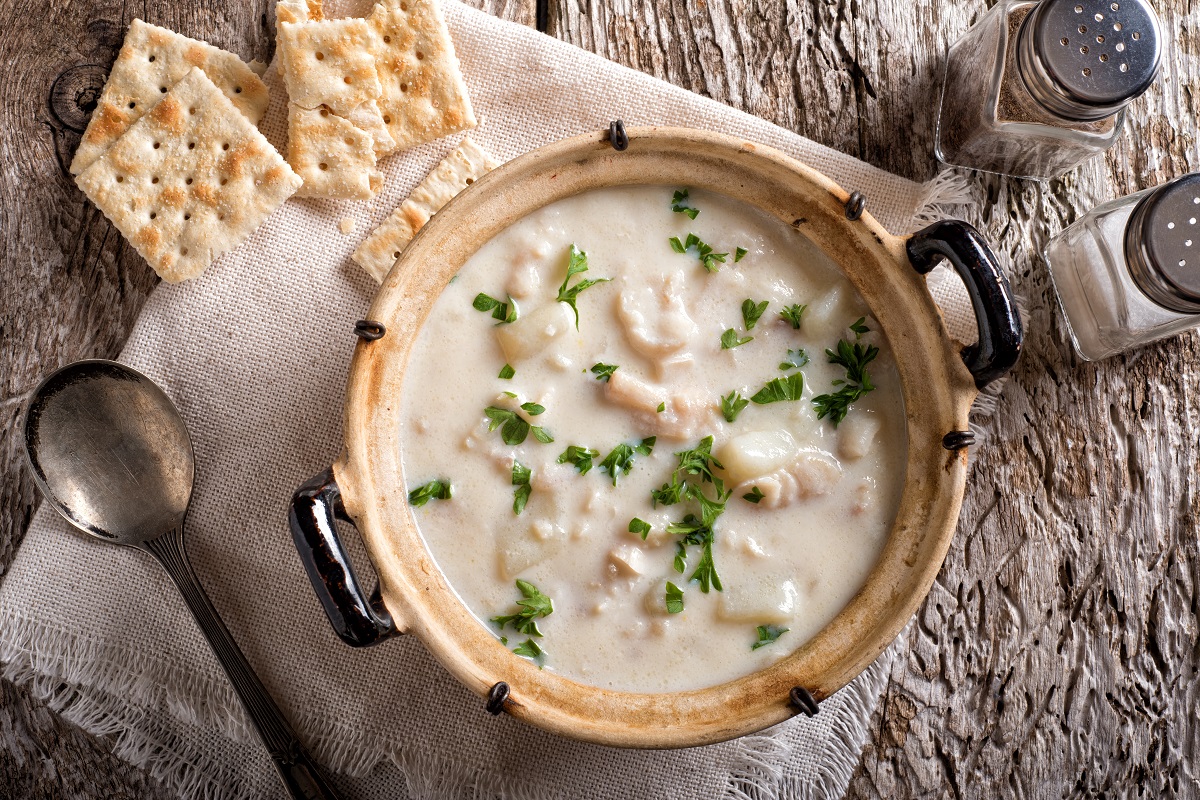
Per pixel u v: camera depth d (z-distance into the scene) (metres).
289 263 0.50
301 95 0.49
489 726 0.49
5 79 0.51
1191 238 0.47
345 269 0.50
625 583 0.45
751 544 0.45
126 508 0.49
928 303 0.44
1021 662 0.51
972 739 0.51
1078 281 0.50
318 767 0.50
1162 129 0.52
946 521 0.44
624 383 0.45
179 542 0.49
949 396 0.44
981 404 0.51
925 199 0.51
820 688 0.44
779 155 0.44
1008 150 0.50
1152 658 0.51
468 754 0.49
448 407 0.45
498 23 0.50
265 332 0.50
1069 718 0.51
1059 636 0.51
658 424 0.45
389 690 0.49
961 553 0.52
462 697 0.49
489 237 0.46
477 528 0.45
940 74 0.52
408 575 0.44
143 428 0.49
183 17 0.51
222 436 0.50
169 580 0.49
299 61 0.49
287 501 0.50
